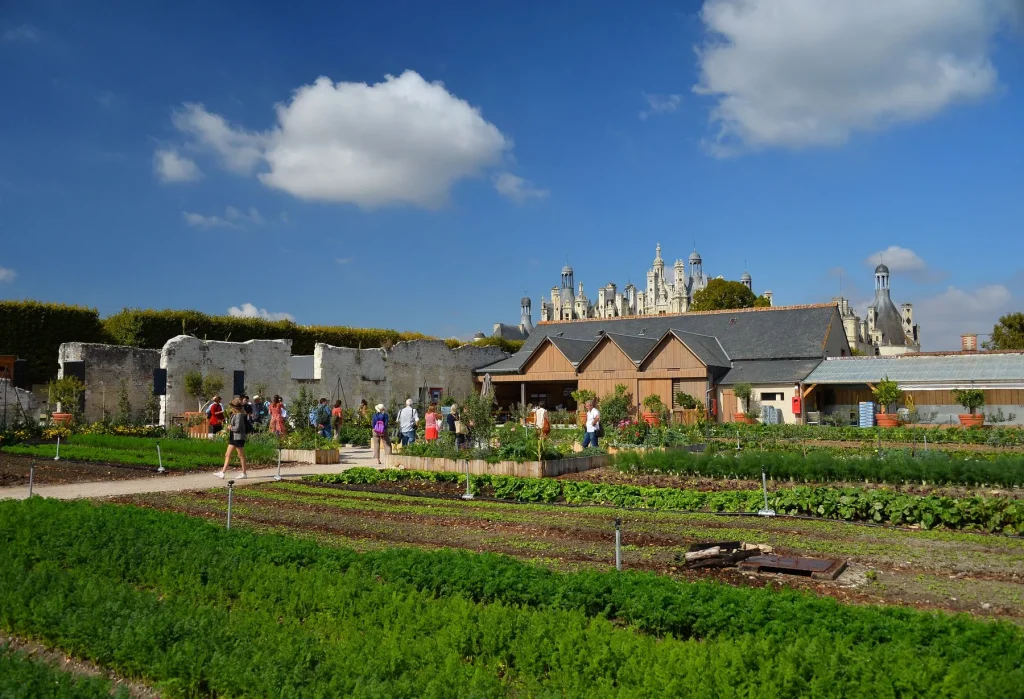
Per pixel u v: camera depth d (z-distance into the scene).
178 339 35.47
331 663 5.90
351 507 14.91
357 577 8.11
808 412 43.53
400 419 25.77
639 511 14.42
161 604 7.65
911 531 12.27
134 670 6.50
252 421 28.59
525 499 16.02
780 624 6.25
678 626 6.84
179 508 14.73
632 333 55.84
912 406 40.84
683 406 40.44
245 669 5.85
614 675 5.82
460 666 5.88
